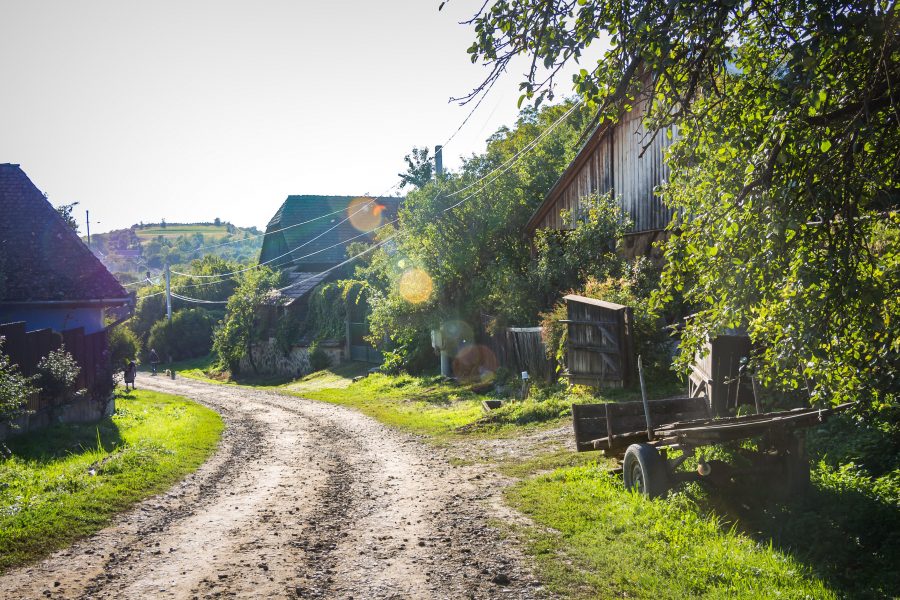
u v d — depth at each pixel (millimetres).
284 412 22422
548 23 5520
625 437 8922
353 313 38719
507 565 6602
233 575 6562
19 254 20531
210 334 59375
